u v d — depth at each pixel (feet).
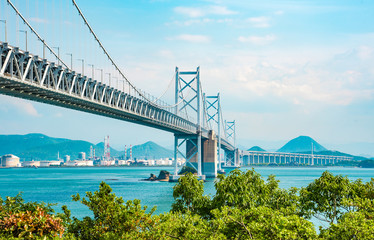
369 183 178.29
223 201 163.73
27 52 209.97
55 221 109.60
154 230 116.57
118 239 111.96
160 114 485.56
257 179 171.73
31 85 216.54
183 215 151.43
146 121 447.01
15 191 557.33
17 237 103.35
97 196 124.26
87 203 122.62
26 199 434.71
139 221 118.01
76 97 266.36
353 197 164.25
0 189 593.83
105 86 311.68
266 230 122.21
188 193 169.27
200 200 170.30
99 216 121.29
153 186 578.25
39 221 106.93
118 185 607.78
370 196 168.04
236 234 132.36
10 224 104.88
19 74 206.49
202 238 127.54
